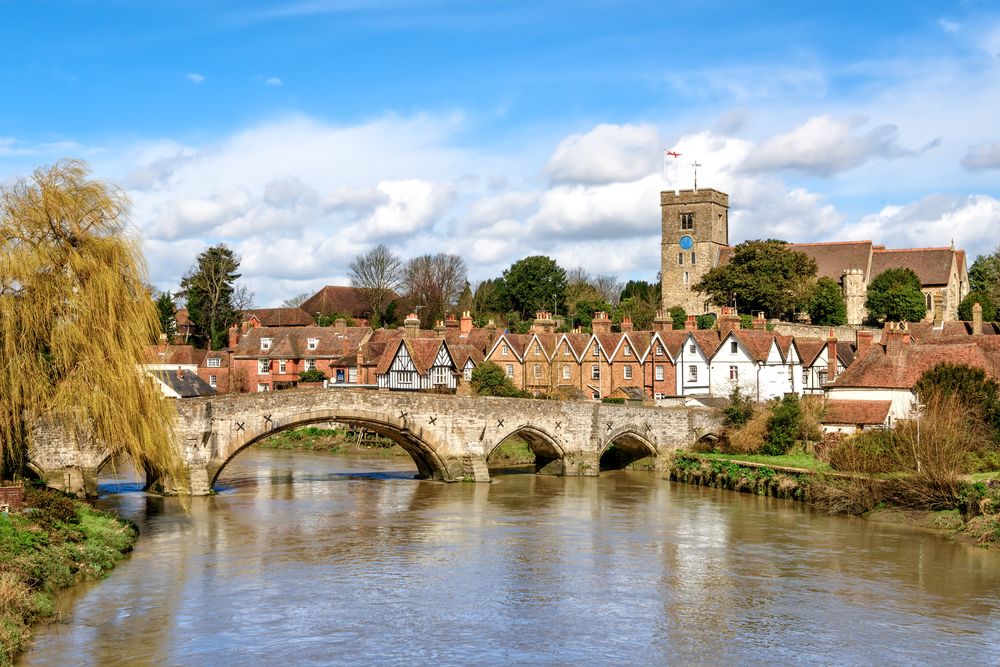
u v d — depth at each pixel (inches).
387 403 2370.8
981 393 2237.9
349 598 1375.5
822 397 2778.1
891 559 1619.1
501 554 1651.1
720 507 2139.5
